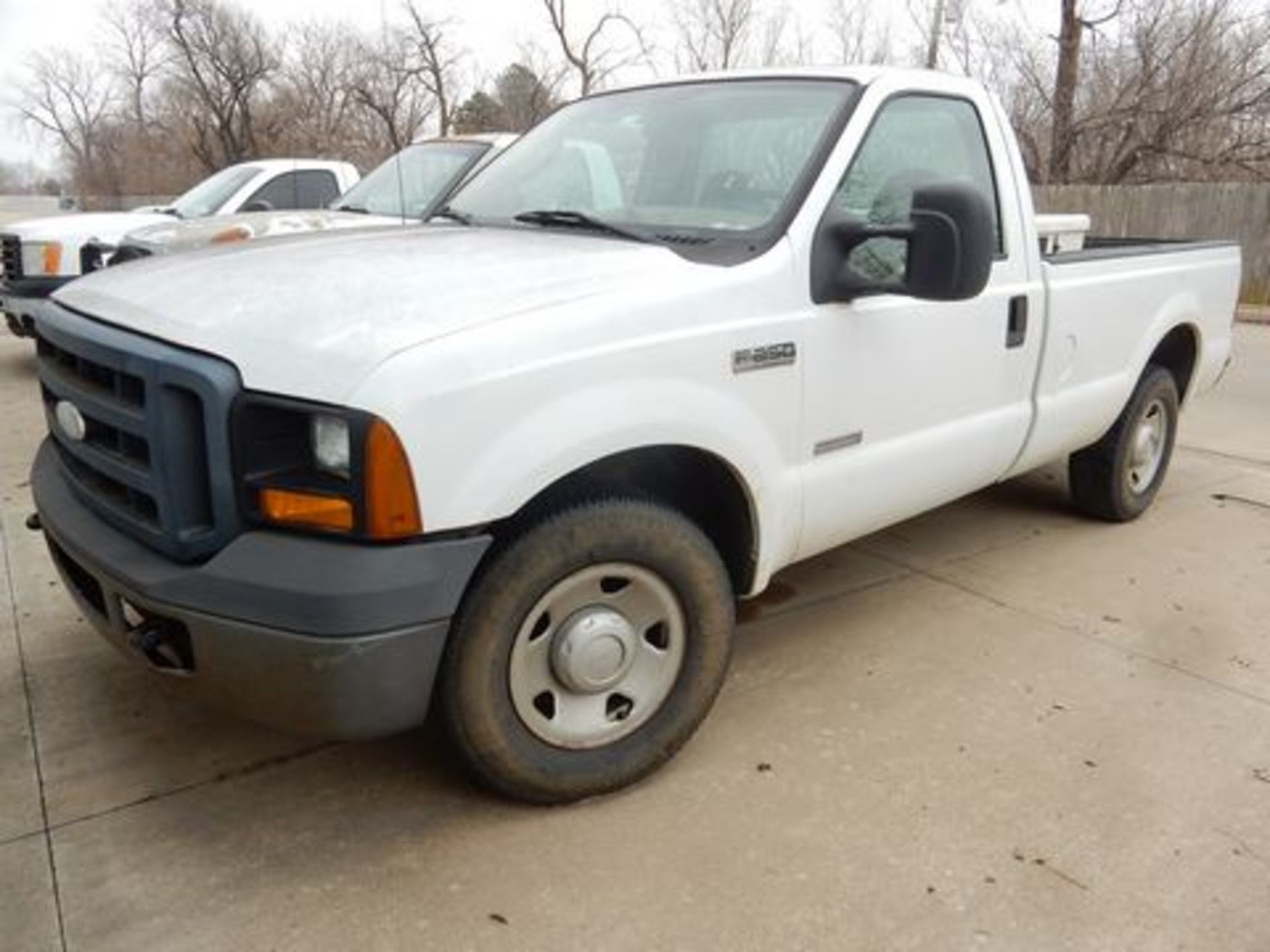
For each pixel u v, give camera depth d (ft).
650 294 8.68
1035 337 13.00
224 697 7.78
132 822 8.77
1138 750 10.20
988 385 12.37
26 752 9.75
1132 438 16.28
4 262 27.96
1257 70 66.03
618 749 9.24
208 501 7.61
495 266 8.85
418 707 7.79
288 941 7.54
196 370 7.34
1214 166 66.85
